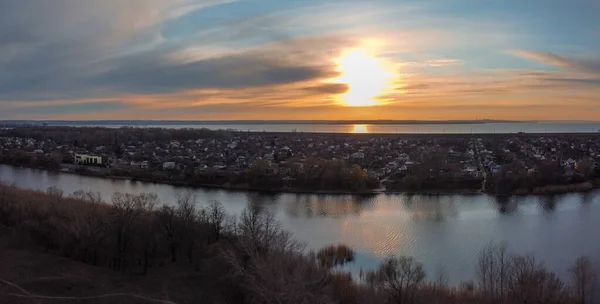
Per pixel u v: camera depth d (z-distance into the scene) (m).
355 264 99.25
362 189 185.38
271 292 67.69
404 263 82.94
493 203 163.25
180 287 78.94
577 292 79.75
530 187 181.12
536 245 113.44
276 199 169.12
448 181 188.50
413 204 162.38
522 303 72.62
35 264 79.88
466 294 77.75
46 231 92.31
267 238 86.56
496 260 97.44
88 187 187.00
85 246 87.06
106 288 74.88
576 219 140.50
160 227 95.94
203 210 118.69
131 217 97.75
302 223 135.75
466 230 128.50
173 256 92.12
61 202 118.81
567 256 104.69
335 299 74.56
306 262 81.38
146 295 74.25
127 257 87.69
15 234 92.94
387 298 74.81
